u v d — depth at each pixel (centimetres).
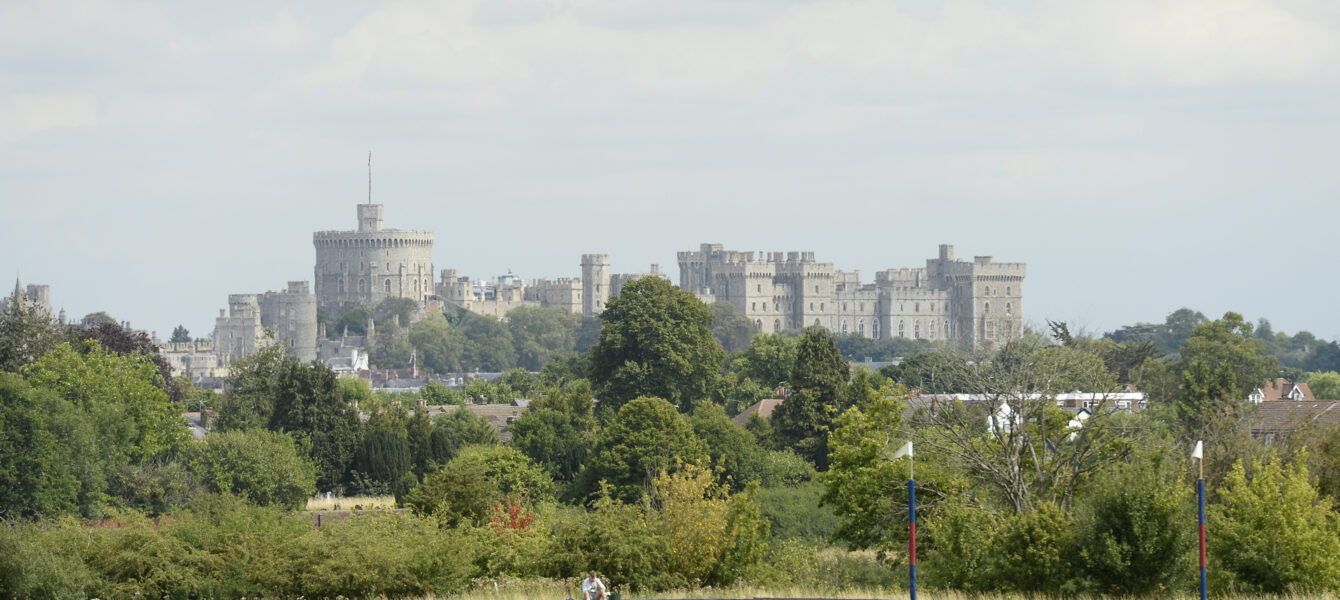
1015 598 19850
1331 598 19812
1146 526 19575
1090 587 19738
